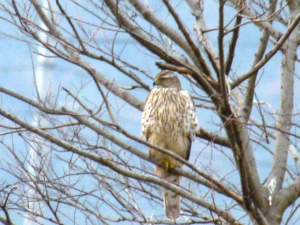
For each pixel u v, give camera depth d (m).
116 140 9.81
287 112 12.12
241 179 10.07
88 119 9.93
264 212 11.03
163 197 11.27
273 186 11.41
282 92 12.30
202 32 11.24
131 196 10.46
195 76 10.16
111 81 12.05
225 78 9.92
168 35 11.11
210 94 10.24
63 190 9.94
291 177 12.10
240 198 10.20
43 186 10.19
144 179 9.88
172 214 11.10
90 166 10.33
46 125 10.87
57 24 11.02
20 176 10.35
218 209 10.05
